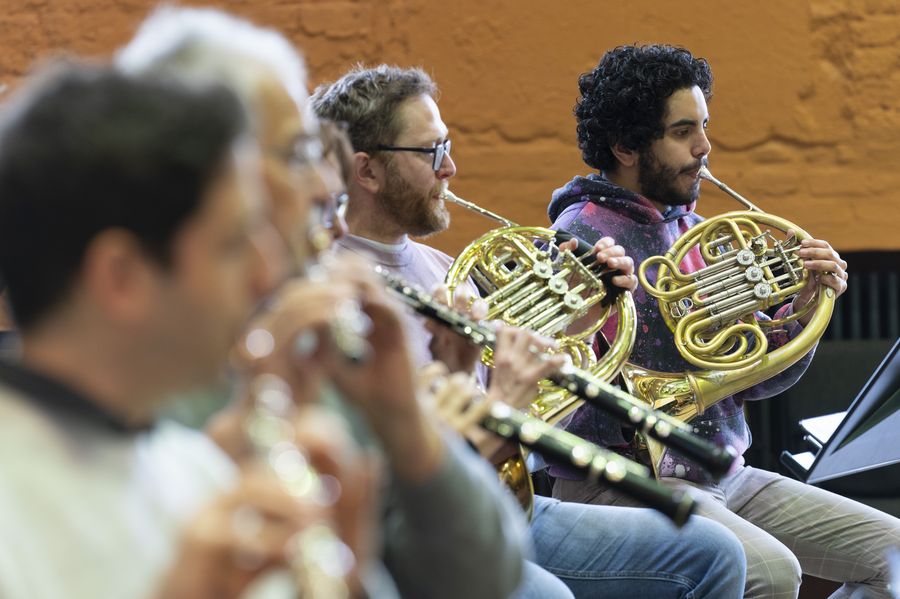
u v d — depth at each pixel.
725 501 3.83
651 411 2.51
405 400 1.76
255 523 0.96
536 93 5.44
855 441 3.39
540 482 3.97
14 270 1.22
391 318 1.72
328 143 2.61
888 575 3.75
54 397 1.24
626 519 3.22
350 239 3.32
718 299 3.74
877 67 5.41
